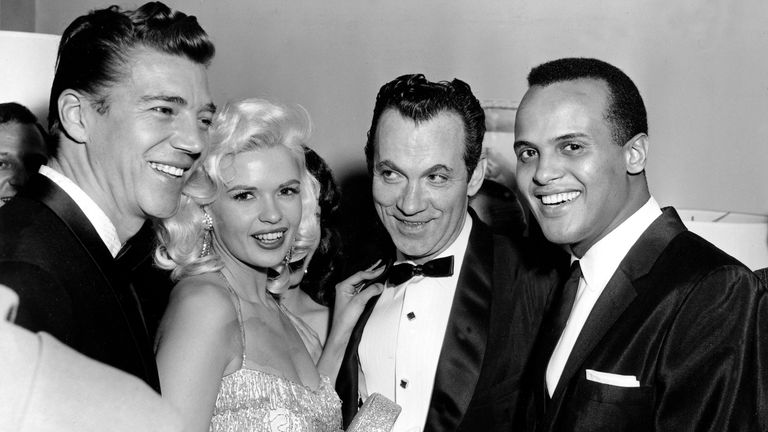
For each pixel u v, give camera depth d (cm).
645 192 208
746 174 366
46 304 140
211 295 191
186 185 200
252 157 203
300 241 233
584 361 192
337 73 395
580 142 197
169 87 160
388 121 222
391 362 231
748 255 279
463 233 236
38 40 296
